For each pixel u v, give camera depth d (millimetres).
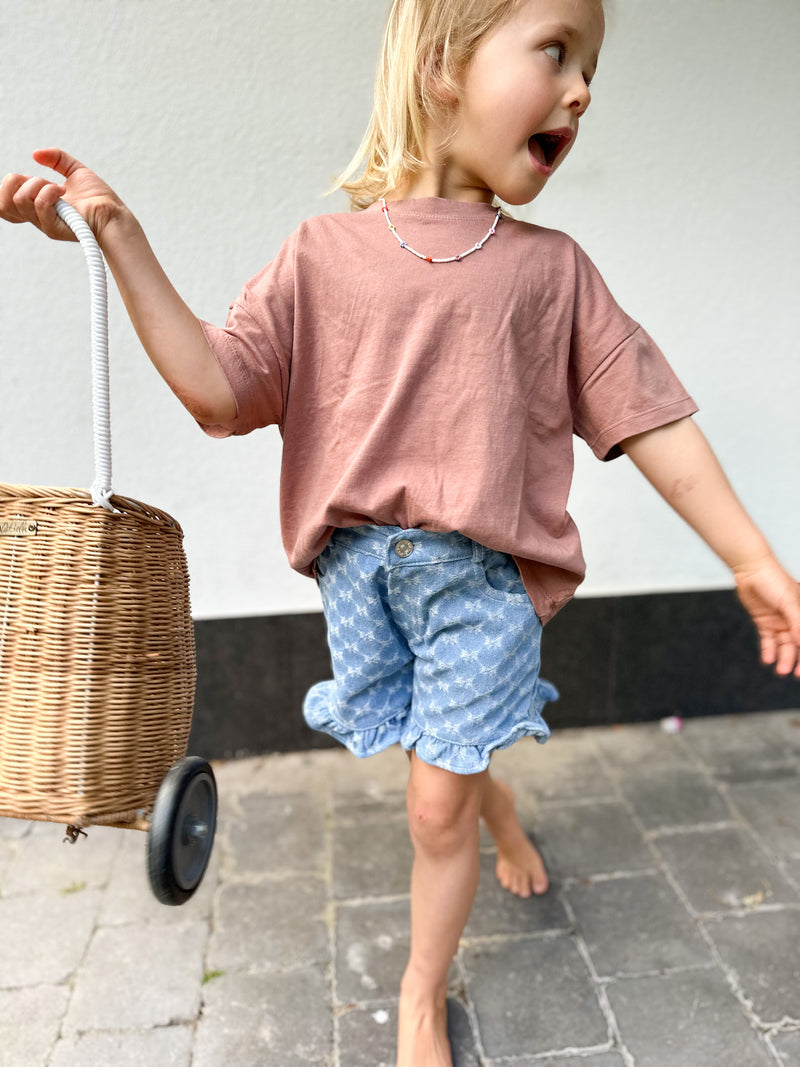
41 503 964
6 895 1693
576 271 1128
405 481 1073
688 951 1539
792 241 2051
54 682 970
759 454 2197
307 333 1095
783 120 1964
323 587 1231
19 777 973
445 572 1112
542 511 1143
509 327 1069
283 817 1952
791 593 1069
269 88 1782
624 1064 1326
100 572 970
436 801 1208
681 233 2010
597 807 1966
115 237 964
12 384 1889
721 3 1863
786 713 2377
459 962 1527
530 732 1219
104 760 983
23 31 1679
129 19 1700
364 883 1731
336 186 1219
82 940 1581
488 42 1012
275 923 1624
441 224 1095
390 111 1112
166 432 1975
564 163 1925
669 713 2344
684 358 2102
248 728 2188
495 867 1779
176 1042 1373
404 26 1086
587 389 1141
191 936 1591
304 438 1135
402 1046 1297
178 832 996
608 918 1624
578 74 1037
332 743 2225
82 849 1836
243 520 2066
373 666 1223
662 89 1904
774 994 1442
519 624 1158
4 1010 1426
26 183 935
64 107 1731
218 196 1832
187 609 1116
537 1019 1408
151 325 984
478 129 1047
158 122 1770
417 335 1058
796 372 2145
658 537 2230
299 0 1738
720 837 1853
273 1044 1370
